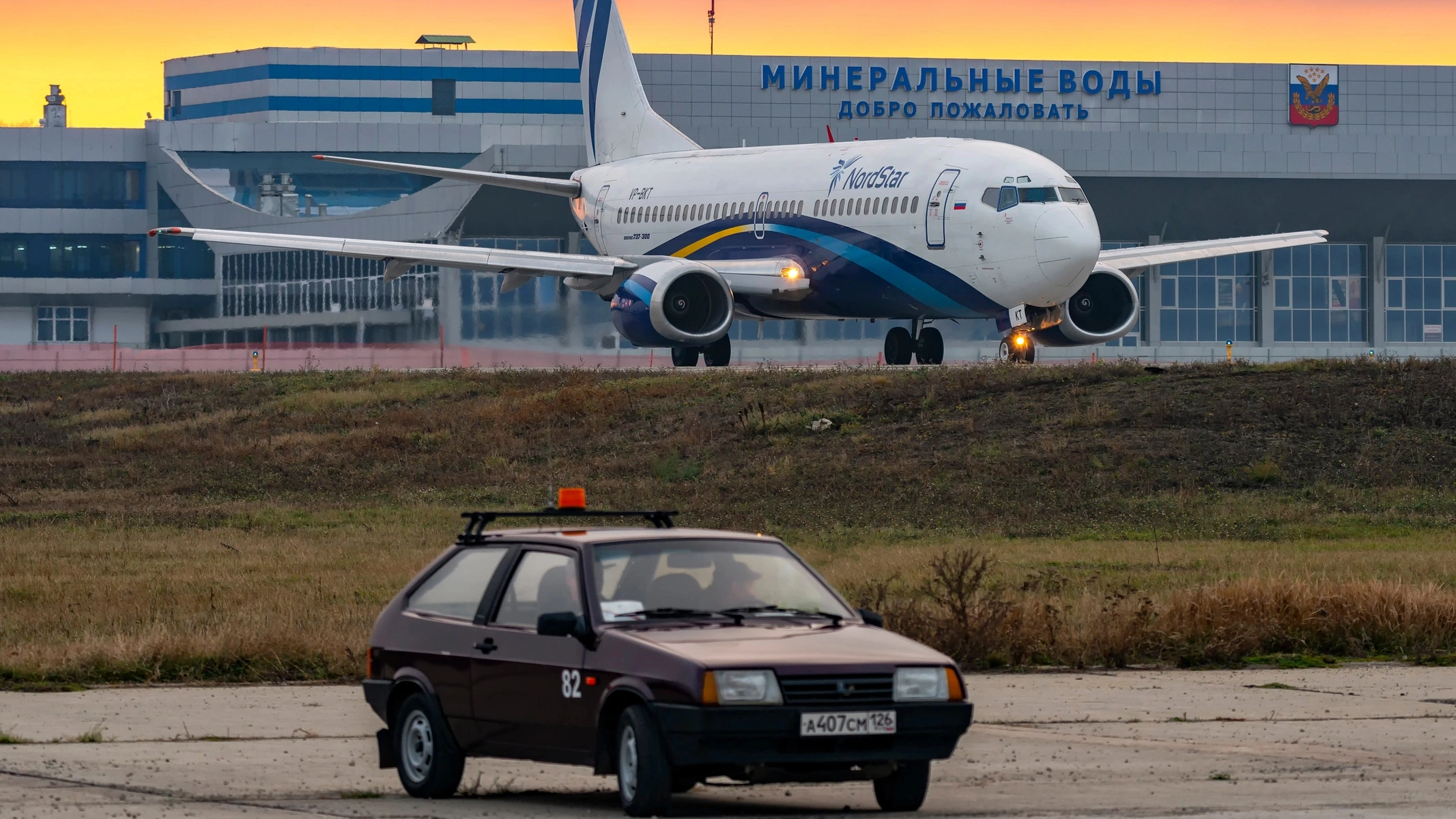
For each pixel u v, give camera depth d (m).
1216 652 71.25
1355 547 119.81
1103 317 191.50
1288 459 153.38
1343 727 55.00
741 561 44.12
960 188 173.25
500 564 44.50
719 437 174.62
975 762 48.69
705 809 42.91
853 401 181.38
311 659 68.19
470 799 44.12
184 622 76.81
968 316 181.88
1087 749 50.91
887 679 39.72
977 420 170.12
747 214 198.12
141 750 50.59
